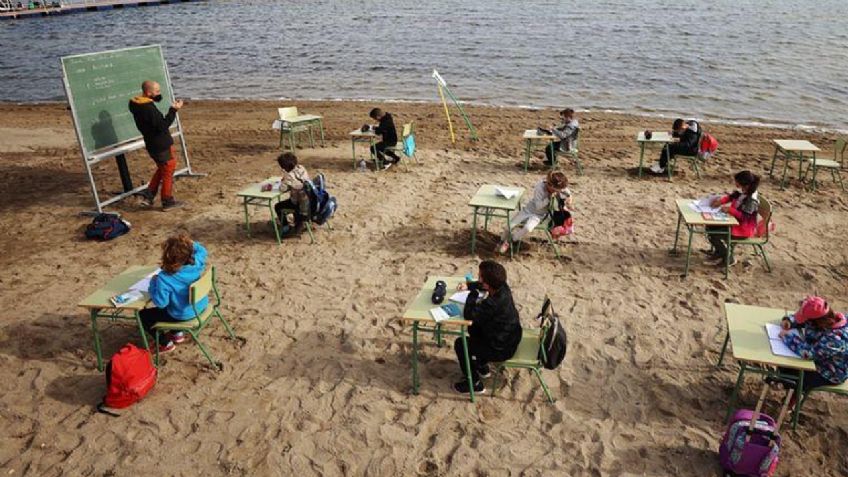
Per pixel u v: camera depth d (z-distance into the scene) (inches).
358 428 199.6
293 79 935.7
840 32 1218.0
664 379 225.9
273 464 184.2
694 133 449.7
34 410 208.1
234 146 568.4
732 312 208.4
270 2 2301.9
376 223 376.2
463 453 189.2
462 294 217.5
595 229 367.2
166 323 220.4
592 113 696.4
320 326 261.0
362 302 281.3
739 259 327.3
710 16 1498.5
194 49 1247.5
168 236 358.9
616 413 207.8
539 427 201.0
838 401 213.3
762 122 658.8
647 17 1498.5
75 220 386.9
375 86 873.5
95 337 225.1
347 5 2065.7
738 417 181.2
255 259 328.2
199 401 212.1
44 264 322.0
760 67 914.1
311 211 345.4
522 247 342.3
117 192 442.3
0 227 375.6
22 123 703.7
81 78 369.1
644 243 347.6
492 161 511.2
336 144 568.4
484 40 1222.3
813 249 341.4
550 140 496.4
